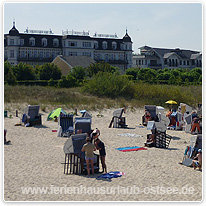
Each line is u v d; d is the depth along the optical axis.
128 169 11.82
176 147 15.77
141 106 31.58
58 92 36.44
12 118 23.78
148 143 15.72
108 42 86.81
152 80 61.72
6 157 13.17
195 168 12.02
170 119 21.42
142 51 99.00
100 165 12.37
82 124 15.70
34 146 15.30
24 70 59.56
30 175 10.98
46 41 79.62
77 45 81.00
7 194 9.21
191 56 100.88
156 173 11.38
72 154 11.30
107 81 37.34
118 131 19.94
